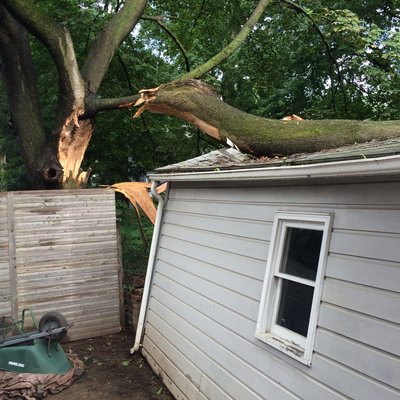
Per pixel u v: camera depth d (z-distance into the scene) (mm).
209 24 14938
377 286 2566
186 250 5172
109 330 6793
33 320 5562
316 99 14609
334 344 2781
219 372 4012
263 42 14391
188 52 15680
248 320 3715
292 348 3129
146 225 12586
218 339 4129
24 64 8062
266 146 5609
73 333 6500
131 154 12617
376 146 3344
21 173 10680
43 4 10891
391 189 2598
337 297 2836
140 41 13109
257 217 3871
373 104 13430
